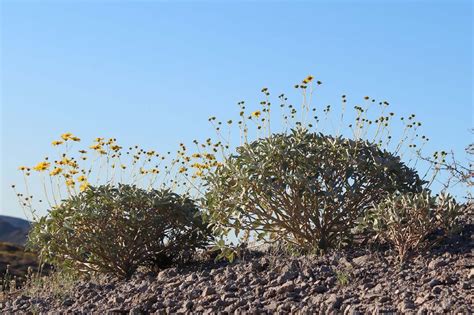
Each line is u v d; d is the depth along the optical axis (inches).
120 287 323.6
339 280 261.9
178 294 281.3
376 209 296.5
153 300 280.1
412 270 266.4
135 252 357.1
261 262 303.6
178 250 367.6
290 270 285.0
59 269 382.3
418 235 286.8
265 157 318.0
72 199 353.7
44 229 355.3
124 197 350.6
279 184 316.8
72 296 322.0
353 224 327.6
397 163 332.2
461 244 297.3
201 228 365.1
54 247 351.9
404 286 242.2
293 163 324.2
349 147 329.4
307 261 297.4
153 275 348.8
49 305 313.3
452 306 210.4
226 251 326.3
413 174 335.3
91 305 293.6
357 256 300.2
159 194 362.0
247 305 246.5
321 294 247.9
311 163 321.7
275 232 331.3
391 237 290.8
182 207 360.8
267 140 325.7
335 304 231.6
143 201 355.3
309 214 321.7
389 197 302.7
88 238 347.6
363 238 332.5
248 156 320.5
